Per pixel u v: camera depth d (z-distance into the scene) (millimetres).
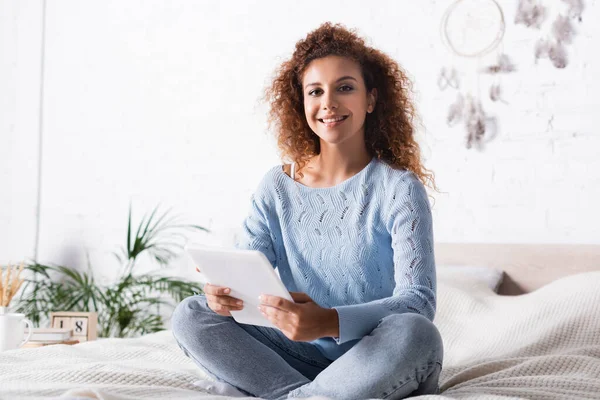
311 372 1790
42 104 3947
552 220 2857
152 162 3703
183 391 1589
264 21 3480
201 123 3604
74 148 3873
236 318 1658
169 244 3645
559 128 2859
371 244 1745
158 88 3705
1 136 3973
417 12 3121
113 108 3799
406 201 1712
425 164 3064
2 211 3959
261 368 1684
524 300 2369
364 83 1848
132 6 3779
